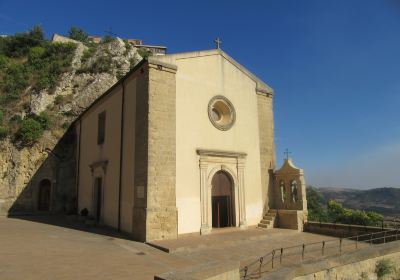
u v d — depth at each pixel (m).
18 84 36.38
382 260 10.53
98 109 22.86
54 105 34.09
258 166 19.69
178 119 16.47
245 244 14.52
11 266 8.98
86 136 25.34
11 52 46.56
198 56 17.94
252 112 20.08
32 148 30.14
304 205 18.64
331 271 8.91
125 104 17.91
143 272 9.23
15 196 28.55
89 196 22.70
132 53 41.38
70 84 36.34
